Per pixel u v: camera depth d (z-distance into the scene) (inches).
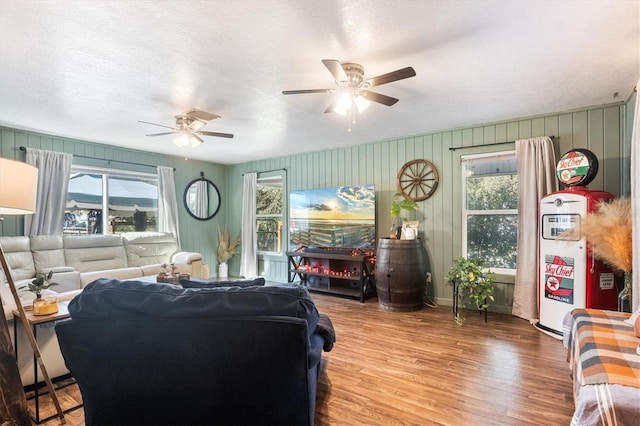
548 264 129.4
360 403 82.4
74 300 56.6
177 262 196.2
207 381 55.4
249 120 152.6
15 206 64.6
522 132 151.9
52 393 75.7
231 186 269.0
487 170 164.9
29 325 76.1
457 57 94.7
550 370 98.5
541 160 142.9
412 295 160.7
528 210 145.4
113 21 76.7
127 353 55.0
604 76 107.6
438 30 81.0
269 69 101.7
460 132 167.9
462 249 168.7
